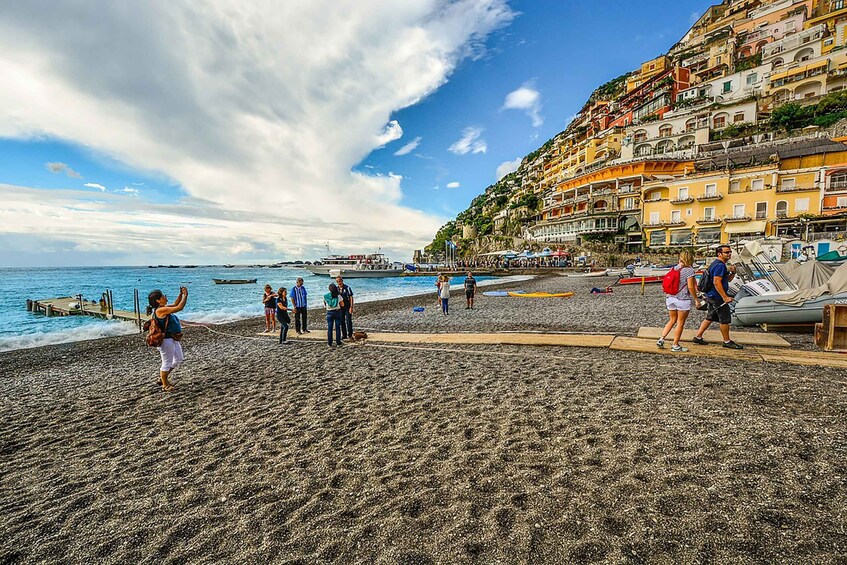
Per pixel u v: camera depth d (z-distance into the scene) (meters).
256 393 6.44
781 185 41.69
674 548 2.40
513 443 4.04
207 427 5.07
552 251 63.28
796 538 2.40
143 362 9.78
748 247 12.56
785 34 64.44
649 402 4.92
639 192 55.00
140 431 5.07
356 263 65.94
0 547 2.84
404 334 11.52
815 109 48.56
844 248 28.11
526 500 3.02
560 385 5.88
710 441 3.76
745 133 53.12
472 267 67.81
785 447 3.55
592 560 2.35
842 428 3.87
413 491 3.27
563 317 13.89
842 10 57.91
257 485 3.54
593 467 3.44
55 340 14.70
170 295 38.56
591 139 73.06
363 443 4.31
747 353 6.97
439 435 4.39
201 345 11.66
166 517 3.12
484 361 7.71
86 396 6.76
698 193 46.97
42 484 3.78
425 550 2.54
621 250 54.75
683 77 71.06
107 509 3.29
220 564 2.55
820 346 7.41
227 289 47.78
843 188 37.94
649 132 61.53
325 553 2.59
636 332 10.17
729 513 2.68
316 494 3.33
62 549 2.79
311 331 13.27
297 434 4.68
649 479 3.18
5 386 7.87
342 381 6.88
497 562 2.39
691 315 12.70
